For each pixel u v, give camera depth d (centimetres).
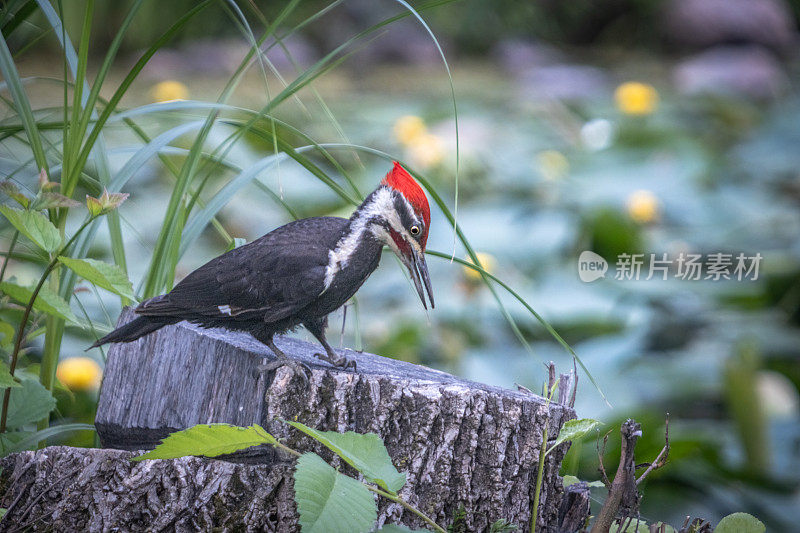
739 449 920
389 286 1169
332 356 577
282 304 539
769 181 1669
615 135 1638
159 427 569
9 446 538
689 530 544
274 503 477
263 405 514
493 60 3091
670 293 1166
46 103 1720
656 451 777
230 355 543
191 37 2802
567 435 497
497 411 521
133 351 591
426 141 1462
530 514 536
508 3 3284
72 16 2220
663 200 1455
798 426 975
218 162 643
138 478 472
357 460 420
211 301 533
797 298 1220
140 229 1255
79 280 680
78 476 474
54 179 664
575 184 1502
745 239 1352
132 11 595
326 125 1702
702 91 2216
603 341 1045
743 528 529
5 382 502
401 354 986
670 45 3241
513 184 1466
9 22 618
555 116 1994
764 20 3078
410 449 511
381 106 2061
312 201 1405
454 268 1202
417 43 2944
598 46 3428
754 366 901
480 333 1072
